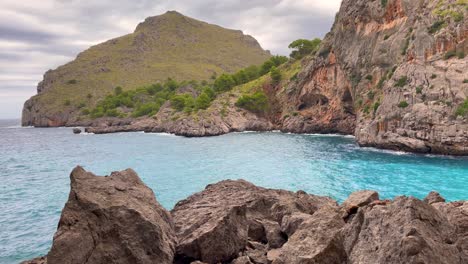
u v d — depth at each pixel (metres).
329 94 122.75
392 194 39.72
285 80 153.38
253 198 22.92
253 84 164.00
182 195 42.44
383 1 101.62
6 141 141.75
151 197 16.23
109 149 95.81
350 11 113.44
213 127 132.12
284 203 21.09
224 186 27.08
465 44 71.19
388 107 77.00
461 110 64.50
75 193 13.95
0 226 33.78
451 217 13.25
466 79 66.75
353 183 45.47
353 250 12.70
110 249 13.04
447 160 60.84
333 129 121.75
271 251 16.36
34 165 74.12
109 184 15.35
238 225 17.11
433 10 79.81
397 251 10.52
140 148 95.00
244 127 142.12
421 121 68.19
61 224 13.02
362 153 71.31
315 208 22.31
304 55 168.25
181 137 128.38
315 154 71.75
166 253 13.93
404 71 78.31
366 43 106.94
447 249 10.57
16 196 46.28
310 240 12.92
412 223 10.90
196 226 16.81
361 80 105.44
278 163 62.28
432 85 70.56
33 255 27.08
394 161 60.91
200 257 15.25
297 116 131.75
